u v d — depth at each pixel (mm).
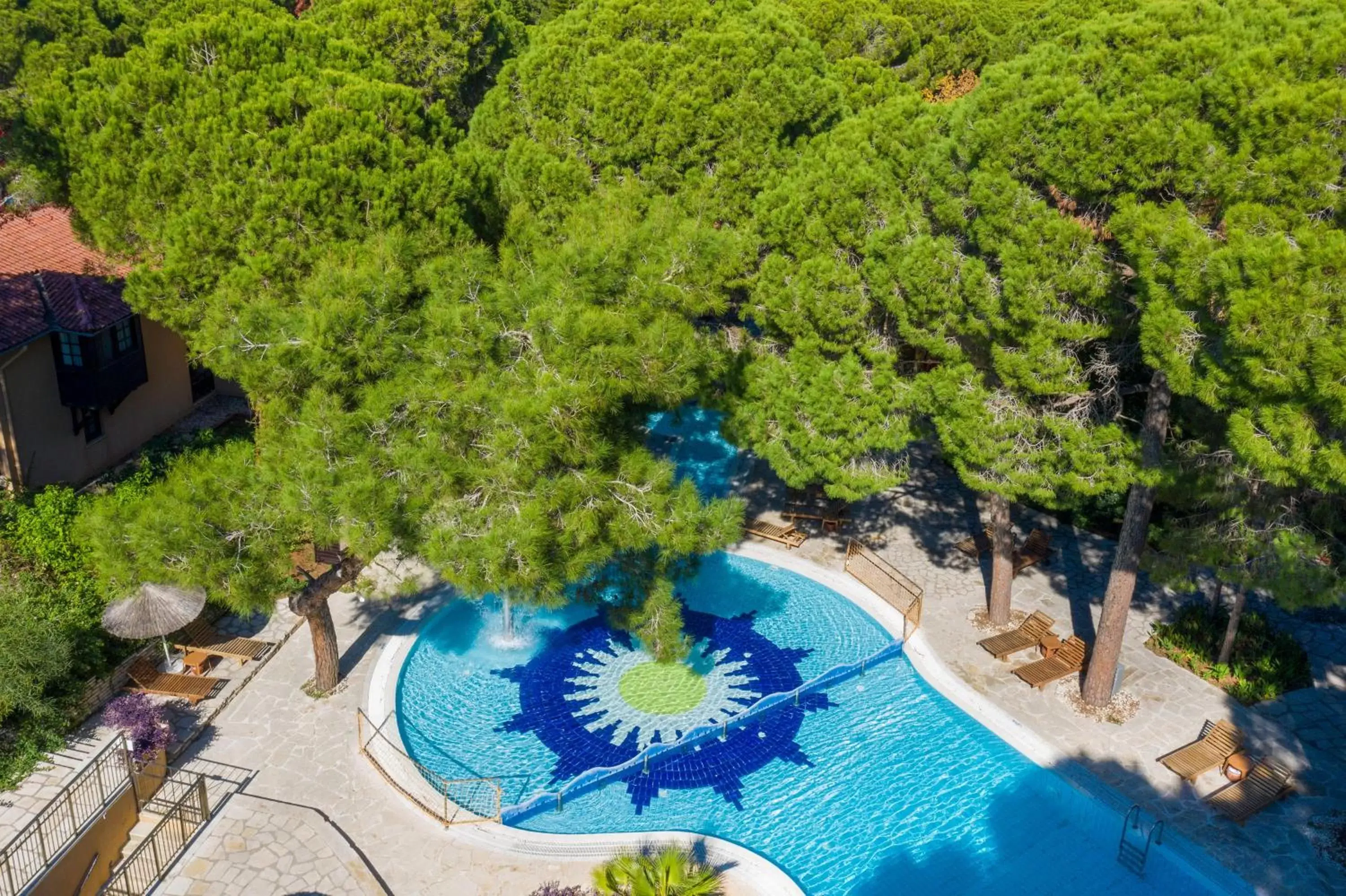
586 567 16828
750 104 25875
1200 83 15477
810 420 21656
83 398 26953
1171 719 21375
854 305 20875
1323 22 15422
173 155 20844
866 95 31547
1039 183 18031
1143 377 21156
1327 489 14336
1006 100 17984
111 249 21656
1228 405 15250
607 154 27156
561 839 18141
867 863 18062
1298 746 20500
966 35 43469
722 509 18188
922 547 28453
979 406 19578
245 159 20500
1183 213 15453
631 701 22297
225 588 16516
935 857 18219
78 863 16297
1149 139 15672
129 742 18391
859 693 22688
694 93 26016
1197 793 19328
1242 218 14453
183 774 19062
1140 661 23328
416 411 16453
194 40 22031
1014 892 17531
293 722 20750
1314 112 14102
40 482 26609
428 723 21344
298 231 20000
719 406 23234
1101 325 17859
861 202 21062
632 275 18016
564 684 22797
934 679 22906
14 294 25766
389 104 22219
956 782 20016
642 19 28016
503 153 27406
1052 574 27047
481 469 16250
